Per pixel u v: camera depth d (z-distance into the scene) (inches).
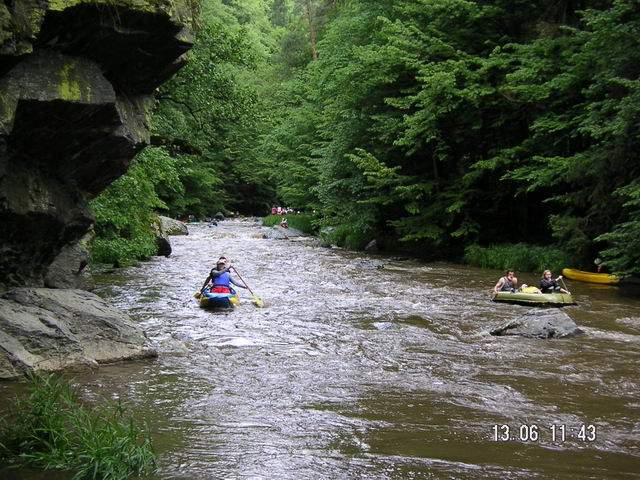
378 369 337.4
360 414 259.6
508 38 950.4
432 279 742.5
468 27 985.5
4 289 360.8
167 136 681.6
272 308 534.6
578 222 749.3
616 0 666.8
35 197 341.1
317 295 610.5
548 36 889.5
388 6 1111.6
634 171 681.6
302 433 234.2
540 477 195.2
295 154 1628.9
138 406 261.3
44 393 214.4
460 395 289.7
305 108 1585.9
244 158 2171.5
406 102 944.3
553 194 936.3
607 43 681.0
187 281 676.7
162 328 437.7
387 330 445.1
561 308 554.9
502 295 578.2
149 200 864.9
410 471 198.2
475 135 983.0
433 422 250.4
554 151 852.0
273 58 2053.4
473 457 212.2
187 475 189.9
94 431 198.4
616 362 356.2
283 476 191.6
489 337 425.1
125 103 365.7
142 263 842.8
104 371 312.3
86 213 394.3
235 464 200.4
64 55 303.6
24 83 282.8
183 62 380.5
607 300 607.2
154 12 315.9
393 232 1130.7
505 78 870.4
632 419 257.6
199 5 385.7
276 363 346.0
